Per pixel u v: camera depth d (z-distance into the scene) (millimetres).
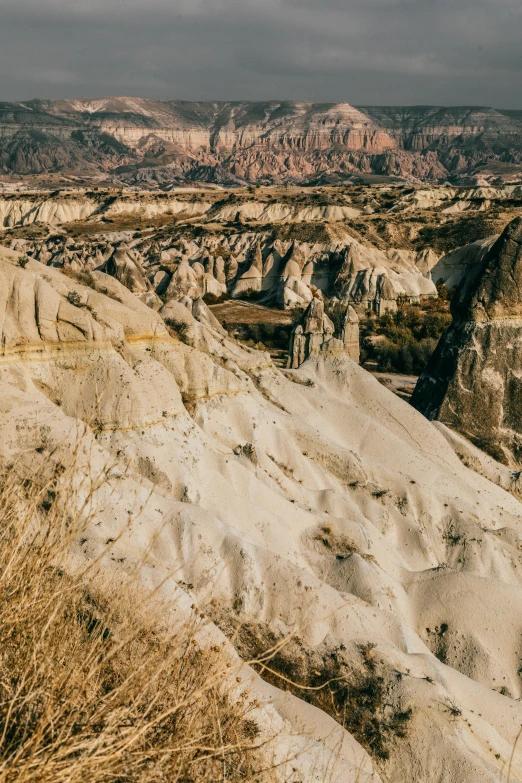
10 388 29594
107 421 32094
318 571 33281
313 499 38938
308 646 27172
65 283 35094
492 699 27203
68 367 32219
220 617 27219
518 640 31344
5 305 30953
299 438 42562
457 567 38812
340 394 51250
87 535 24438
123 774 5766
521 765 24625
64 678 6176
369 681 25938
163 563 27250
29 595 6504
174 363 38406
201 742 6883
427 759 23391
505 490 48688
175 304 44594
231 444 39188
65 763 5324
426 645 31859
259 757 8516
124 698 6309
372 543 35531
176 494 32188
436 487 44344
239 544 29078
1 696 6145
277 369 50469
